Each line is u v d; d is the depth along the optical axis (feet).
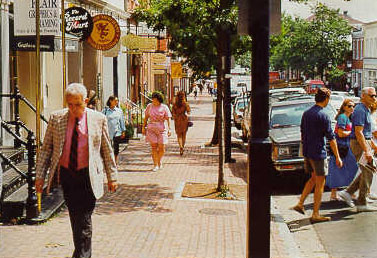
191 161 56.49
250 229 19.43
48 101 56.90
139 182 43.24
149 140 49.73
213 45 43.68
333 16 208.13
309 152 32.04
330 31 206.08
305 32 207.82
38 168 21.62
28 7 42.06
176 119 60.80
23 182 33.99
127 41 82.48
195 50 46.14
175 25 43.42
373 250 26.91
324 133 31.78
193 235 28.14
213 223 30.73
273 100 55.47
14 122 39.58
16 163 37.45
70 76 67.62
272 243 27.35
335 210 35.47
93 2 72.02
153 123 49.75
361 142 34.37
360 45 249.34
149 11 70.44
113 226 29.50
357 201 35.78
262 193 19.31
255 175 19.30
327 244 28.17
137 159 56.95
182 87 233.76
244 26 18.89
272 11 19.69
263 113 19.10
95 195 21.16
